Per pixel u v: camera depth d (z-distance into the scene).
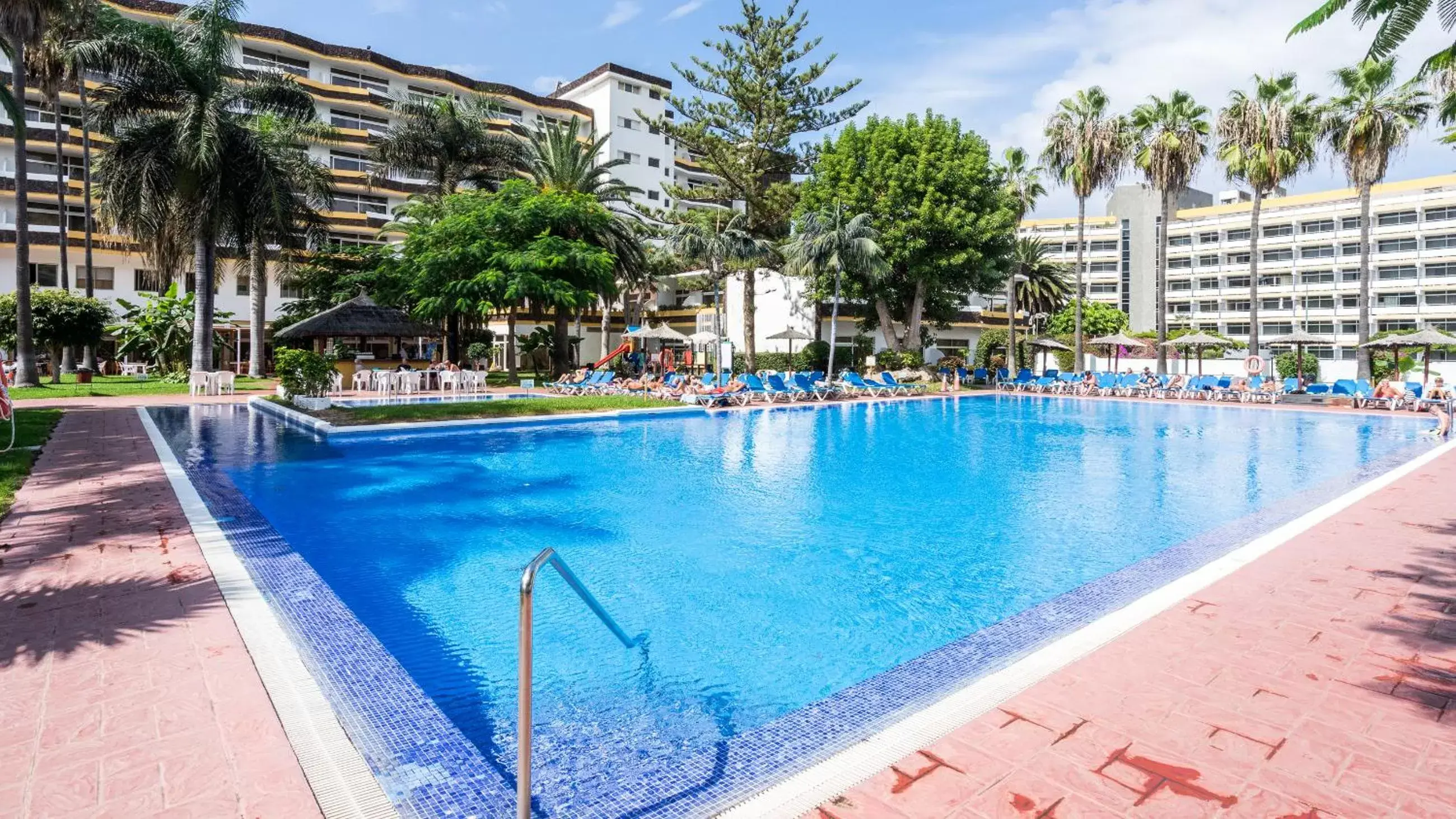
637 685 4.26
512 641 4.90
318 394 19.41
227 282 41.69
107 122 25.17
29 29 21.67
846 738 3.51
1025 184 42.91
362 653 4.45
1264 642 4.34
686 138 36.81
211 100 24.62
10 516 7.25
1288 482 10.88
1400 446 14.86
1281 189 31.33
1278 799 2.80
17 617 4.55
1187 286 75.56
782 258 36.69
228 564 5.67
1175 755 3.12
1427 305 61.31
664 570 6.55
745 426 18.69
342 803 2.77
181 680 3.71
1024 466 12.50
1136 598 5.55
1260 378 27.95
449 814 2.85
